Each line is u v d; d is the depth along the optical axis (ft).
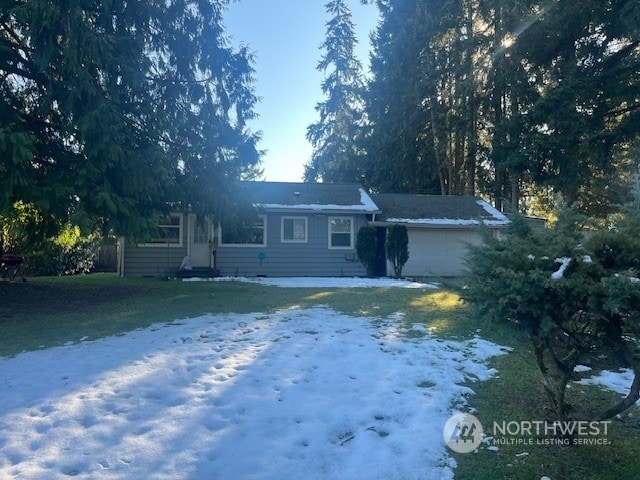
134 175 32.09
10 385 17.11
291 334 22.62
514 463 12.10
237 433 13.23
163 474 11.38
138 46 33.78
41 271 65.00
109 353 20.44
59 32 30.68
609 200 91.15
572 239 12.40
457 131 105.09
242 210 42.47
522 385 16.92
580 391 16.57
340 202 67.56
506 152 74.59
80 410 14.62
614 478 11.68
